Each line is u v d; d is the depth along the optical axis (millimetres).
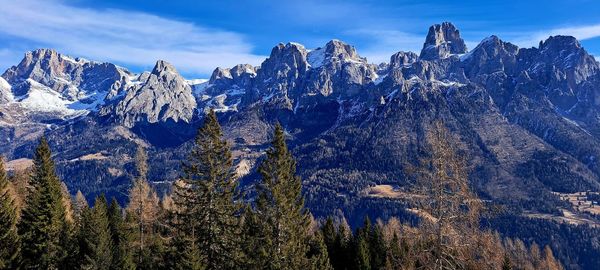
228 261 50531
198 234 50562
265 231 49375
